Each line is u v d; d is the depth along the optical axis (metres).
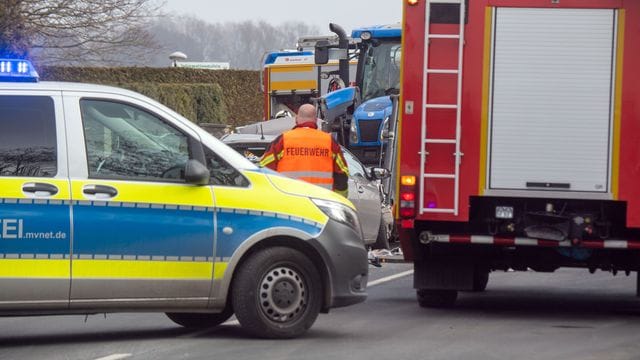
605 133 14.12
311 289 12.44
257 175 12.46
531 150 14.20
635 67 14.05
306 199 12.52
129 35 32.22
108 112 12.03
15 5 29.55
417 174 14.34
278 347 11.90
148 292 11.92
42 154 11.74
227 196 12.22
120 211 11.83
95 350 11.74
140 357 11.33
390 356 11.46
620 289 18.75
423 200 14.30
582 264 15.20
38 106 11.83
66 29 30.95
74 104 11.91
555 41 14.16
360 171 23.27
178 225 11.99
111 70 40.22
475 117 14.23
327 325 13.68
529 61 14.17
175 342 12.24
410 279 19.66
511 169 14.23
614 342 12.64
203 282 12.09
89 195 11.76
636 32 14.05
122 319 14.25
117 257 11.80
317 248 12.41
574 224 14.30
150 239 11.90
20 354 11.52
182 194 12.05
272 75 44.50
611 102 14.10
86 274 11.71
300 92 44.09
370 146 29.95
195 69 46.53
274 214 12.30
